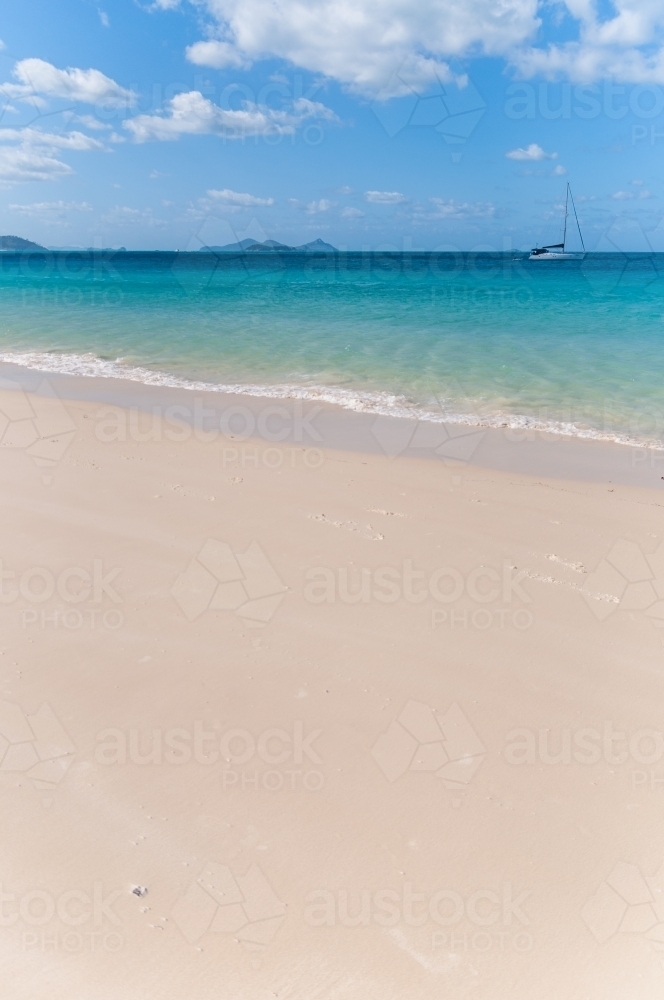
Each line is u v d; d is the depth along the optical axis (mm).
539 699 3486
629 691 3553
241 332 14594
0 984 2113
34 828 2656
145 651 3768
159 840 2623
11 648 3766
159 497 5910
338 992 2125
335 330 14664
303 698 3445
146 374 11180
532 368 11070
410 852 2613
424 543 5160
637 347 12367
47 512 5559
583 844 2660
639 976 2189
